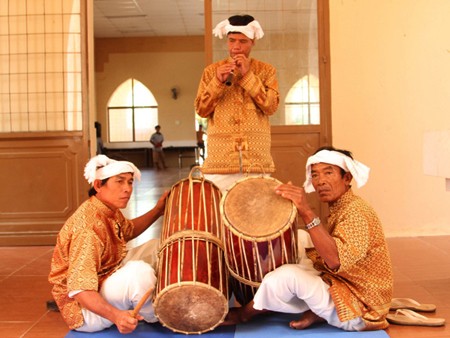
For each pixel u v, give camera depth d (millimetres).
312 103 5125
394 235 5082
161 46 17469
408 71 5023
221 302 2373
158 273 2486
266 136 3088
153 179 12547
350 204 2471
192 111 17688
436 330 2580
